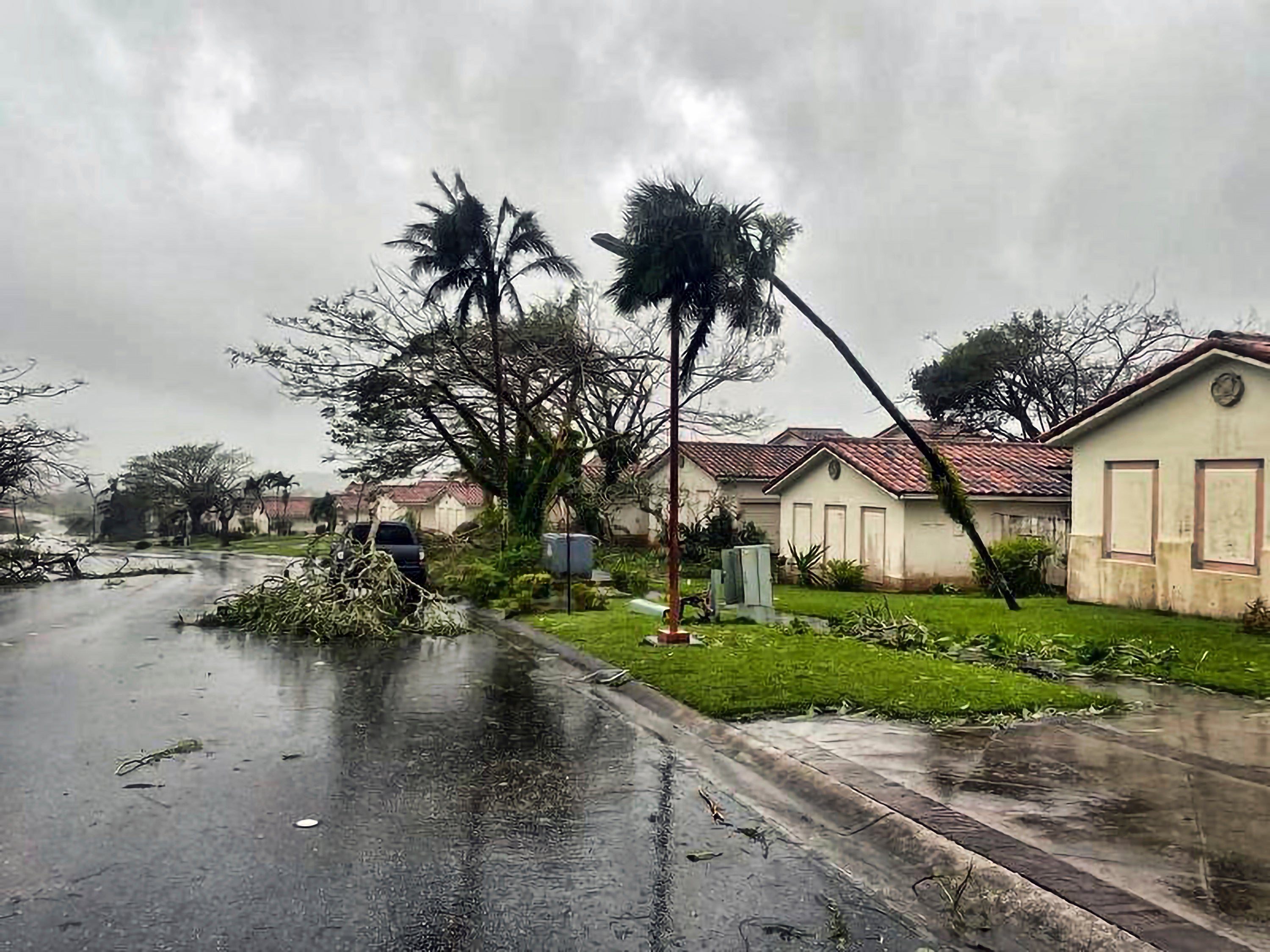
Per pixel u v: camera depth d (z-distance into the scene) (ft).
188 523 212.23
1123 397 49.49
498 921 13.46
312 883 14.73
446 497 191.31
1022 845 15.90
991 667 33.22
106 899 14.03
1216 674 31.17
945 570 67.77
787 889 14.84
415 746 23.82
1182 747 22.38
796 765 21.08
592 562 71.10
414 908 13.84
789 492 84.43
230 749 23.16
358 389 84.58
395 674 34.81
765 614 46.93
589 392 101.45
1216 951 12.07
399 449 96.94
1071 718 25.41
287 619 47.34
